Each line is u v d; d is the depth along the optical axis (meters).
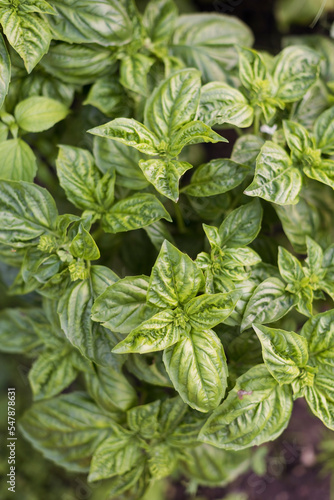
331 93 0.72
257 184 0.62
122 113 0.69
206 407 0.60
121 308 0.61
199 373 0.60
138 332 0.59
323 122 0.65
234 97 0.65
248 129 0.72
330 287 0.64
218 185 0.64
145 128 0.62
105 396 0.67
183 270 0.59
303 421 0.88
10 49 0.67
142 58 0.68
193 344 0.60
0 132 0.67
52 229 0.64
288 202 0.62
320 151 0.64
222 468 0.73
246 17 0.86
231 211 0.66
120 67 0.68
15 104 0.69
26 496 0.82
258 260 0.63
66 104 0.70
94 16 0.65
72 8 0.65
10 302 0.79
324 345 0.62
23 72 0.68
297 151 0.64
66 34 0.65
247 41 0.75
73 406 0.69
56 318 0.66
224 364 0.60
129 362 0.65
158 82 0.70
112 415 0.68
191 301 0.60
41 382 0.70
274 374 0.61
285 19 0.84
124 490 0.67
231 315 0.62
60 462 0.70
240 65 0.65
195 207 0.68
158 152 0.62
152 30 0.70
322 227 0.67
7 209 0.63
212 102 0.64
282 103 0.66
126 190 0.68
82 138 0.72
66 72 0.68
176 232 0.71
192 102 0.63
